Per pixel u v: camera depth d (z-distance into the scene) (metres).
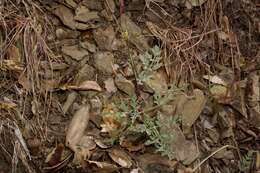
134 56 0.81
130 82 0.79
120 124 0.77
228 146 0.81
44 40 0.78
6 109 0.74
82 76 0.78
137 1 0.84
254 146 0.84
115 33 0.82
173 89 0.80
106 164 0.74
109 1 0.83
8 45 0.76
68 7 0.81
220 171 0.80
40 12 0.79
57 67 0.78
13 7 0.78
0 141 0.72
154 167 0.76
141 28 0.83
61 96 0.77
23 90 0.76
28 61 0.76
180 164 0.77
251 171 0.81
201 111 0.82
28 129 0.74
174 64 0.83
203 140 0.81
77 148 0.74
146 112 0.78
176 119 0.79
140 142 0.77
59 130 0.76
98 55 0.80
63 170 0.74
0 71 0.75
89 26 0.81
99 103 0.78
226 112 0.84
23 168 0.73
